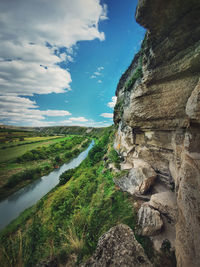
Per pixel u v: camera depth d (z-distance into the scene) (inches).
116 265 131.8
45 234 368.8
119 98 883.4
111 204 384.8
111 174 576.1
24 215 552.1
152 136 393.1
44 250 313.1
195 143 160.6
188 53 224.2
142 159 448.5
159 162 388.5
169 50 243.6
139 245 152.0
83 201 476.1
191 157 157.2
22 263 294.2
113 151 785.6
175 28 205.6
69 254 281.6
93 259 145.5
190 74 241.6
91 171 733.9
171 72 261.7
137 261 134.7
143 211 289.9
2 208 629.3
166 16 189.8
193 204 139.8
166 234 240.2
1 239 416.8
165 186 370.0
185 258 133.1
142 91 328.5
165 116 312.0
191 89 247.4
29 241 357.1
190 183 152.4
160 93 301.3
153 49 264.1
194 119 155.6
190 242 131.5
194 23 187.0
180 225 159.9
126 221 302.2
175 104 282.2
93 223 339.9
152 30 225.0
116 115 897.5
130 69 657.0
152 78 295.4
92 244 280.8
